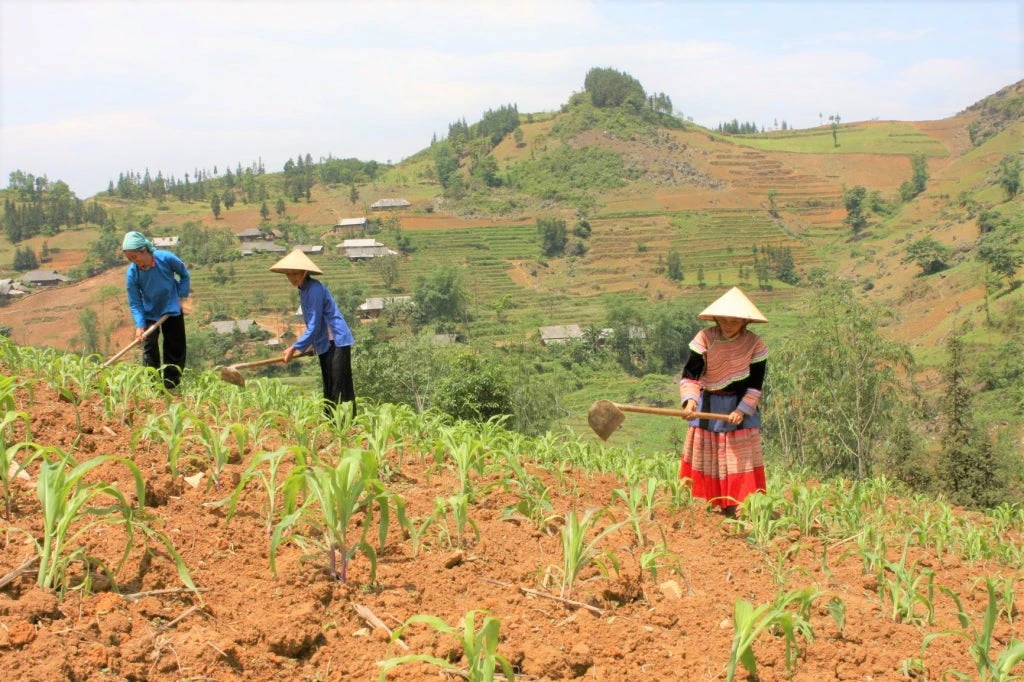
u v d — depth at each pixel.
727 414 6.44
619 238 180.62
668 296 149.00
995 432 34.34
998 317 72.56
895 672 3.87
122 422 6.06
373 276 154.38
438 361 46.19
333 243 177.12
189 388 8.08
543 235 175.75
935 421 31.09
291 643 3.30
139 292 8.73
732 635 4.00
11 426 5.26
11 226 192.38
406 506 5.17
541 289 156.12
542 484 6.20
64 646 2.97
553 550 4.88
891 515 7.73
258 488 5.03
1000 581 5.71
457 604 3.93
